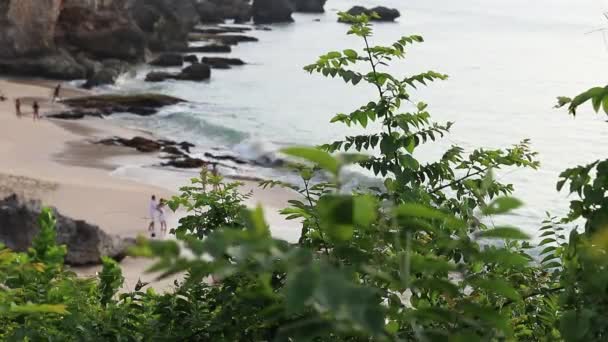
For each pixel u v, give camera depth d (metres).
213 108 65.12
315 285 1.72
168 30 88.19
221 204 6.89
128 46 78.38
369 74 6.83
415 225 3.16
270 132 59.19
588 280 3.50
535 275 5.62
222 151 49.88
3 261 5.22
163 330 5.72
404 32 129.62
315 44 108.25
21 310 3.52
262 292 2.53
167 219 33.53
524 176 47.66
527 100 79.44
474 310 2.57
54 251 8.68
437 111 72.38
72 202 34.84
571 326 3.25
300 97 74.38
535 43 128.25
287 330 2.14
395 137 6.67
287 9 125.12
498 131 65.19
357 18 6.84
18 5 68.69
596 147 60.09
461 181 6.75
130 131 52.94
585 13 188.38
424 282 2.50
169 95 68.38
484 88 85.31
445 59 104.75
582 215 4.27
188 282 2.31
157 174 42.06
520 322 4.96
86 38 75.69
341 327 2.10
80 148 46.31
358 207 2.14
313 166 5.05
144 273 2.05
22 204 24.17
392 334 2.50
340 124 63.84
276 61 92.75
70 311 6.03
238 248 1.98
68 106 57.91
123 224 32.56
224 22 121.81
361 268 2.61
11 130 48.88
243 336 4.78
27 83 66.38
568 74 97.31
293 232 31.47
